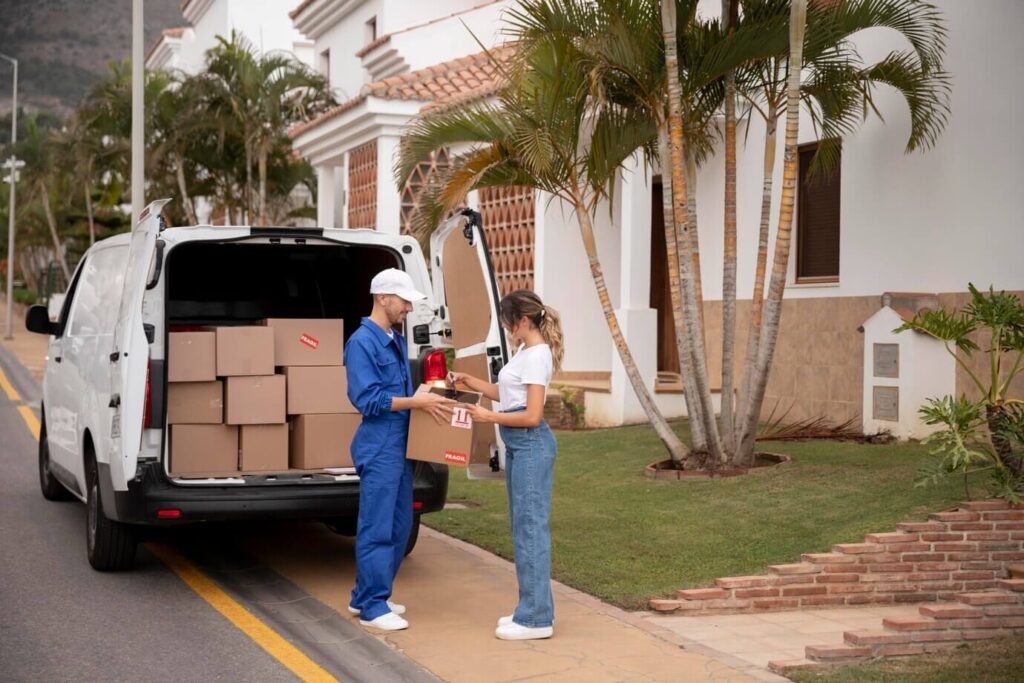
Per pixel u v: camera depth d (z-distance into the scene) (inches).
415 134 417.1
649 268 569.9
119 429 278.2
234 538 361.7
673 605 267.0
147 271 278.8
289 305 358.6
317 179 962.1
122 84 1090.7
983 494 315.6
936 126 452.1
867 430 464.8
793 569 274.8
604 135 401.4
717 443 412.2
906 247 468.1
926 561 278.7
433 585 297.4
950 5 445.4
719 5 572.4
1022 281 421.1
